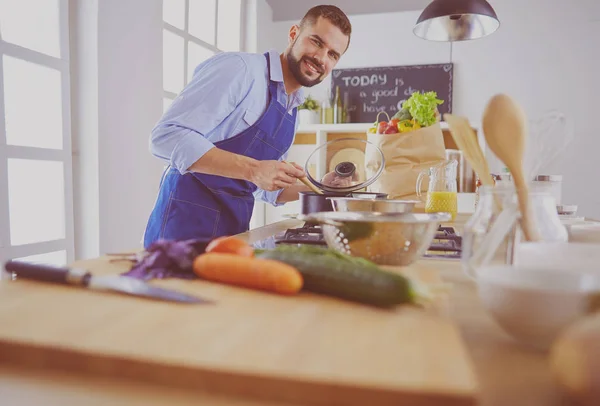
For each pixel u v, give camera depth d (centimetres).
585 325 30
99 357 35
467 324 47
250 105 154
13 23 172
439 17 235
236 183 155
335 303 50
